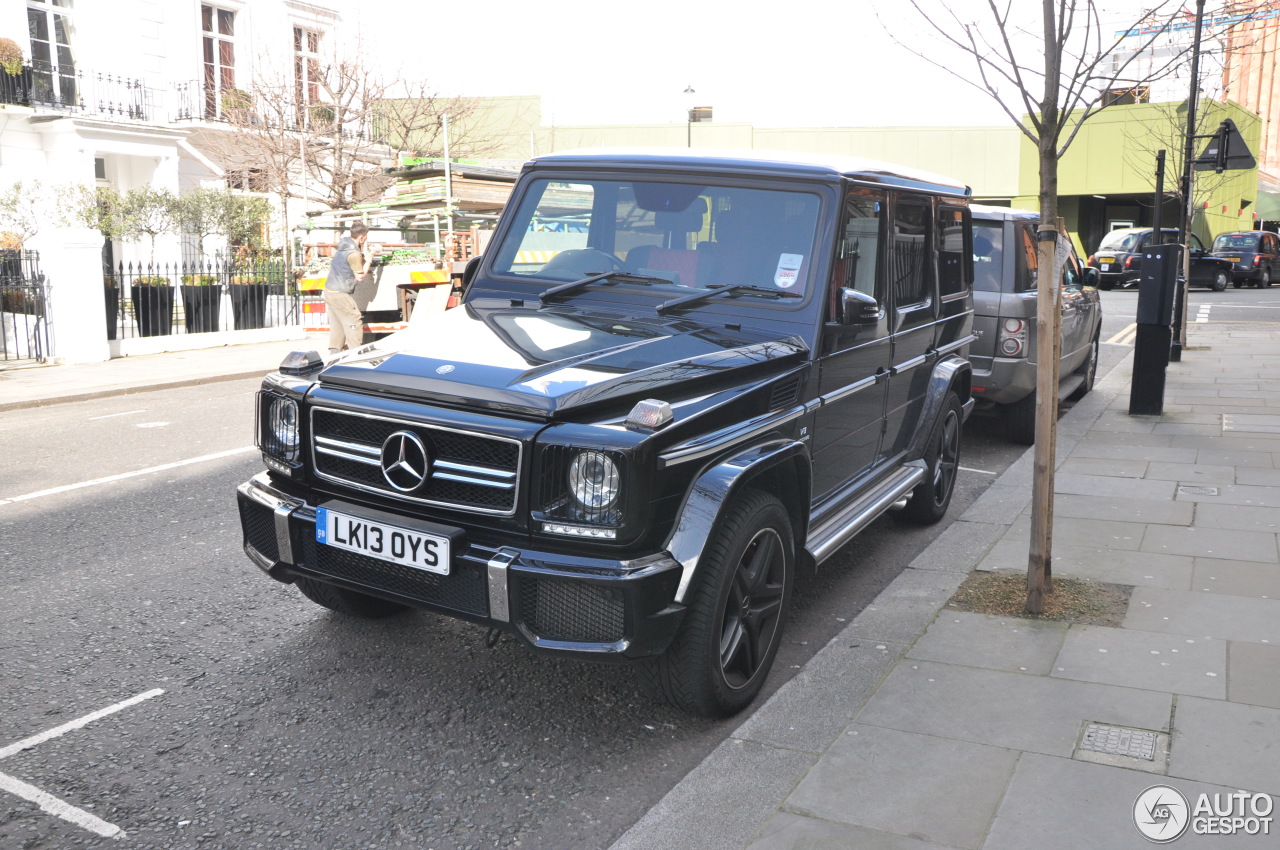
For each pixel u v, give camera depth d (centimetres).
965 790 309
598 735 362
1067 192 3741
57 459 816
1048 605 460
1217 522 592
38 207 2012
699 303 429
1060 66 432
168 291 1669
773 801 309
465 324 414
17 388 1193
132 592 503
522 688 397
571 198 472
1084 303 1001
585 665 419
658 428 315
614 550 314
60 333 1440
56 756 344
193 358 1525
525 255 475
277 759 343
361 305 1489
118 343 1543
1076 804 301
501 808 315
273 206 2339
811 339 413
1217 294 2839
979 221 817
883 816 297
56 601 490
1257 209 4675
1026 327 795
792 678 399
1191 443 814
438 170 1662
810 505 416
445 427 330
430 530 329
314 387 368
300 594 500
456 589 333
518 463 318
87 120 2091
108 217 1912
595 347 375
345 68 2550
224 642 440
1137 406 948
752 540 357
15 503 675
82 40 2234
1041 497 448
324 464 365
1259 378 1168
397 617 469
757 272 431
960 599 475
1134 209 4112
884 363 500
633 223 457
